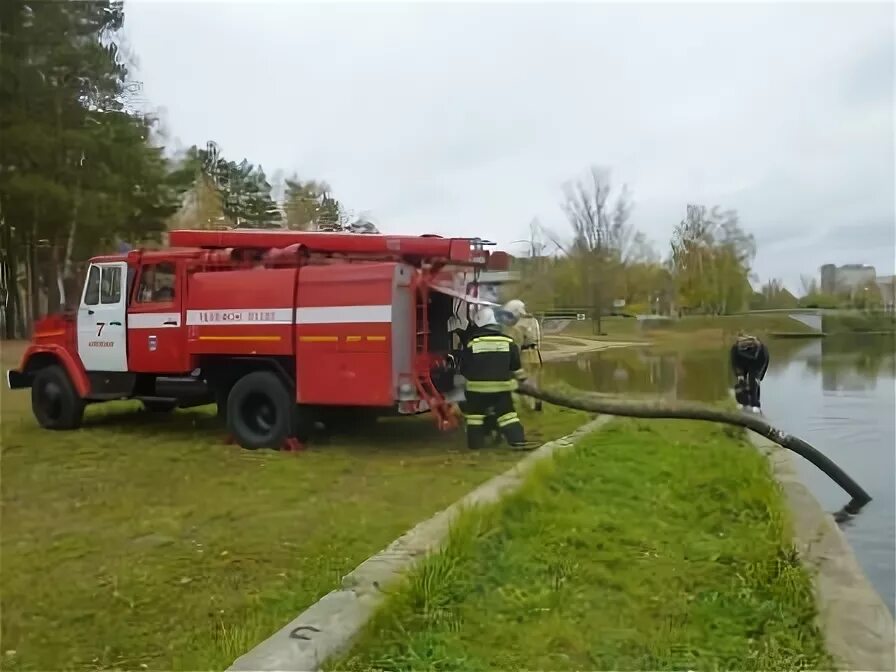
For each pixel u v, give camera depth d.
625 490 6.73
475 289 9.70
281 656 3.64
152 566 5.17
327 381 8.83
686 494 6.66
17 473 8.14
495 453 8.95
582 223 47.66
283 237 9.56
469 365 9.06
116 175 29.95
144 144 32.41
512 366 9.17
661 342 41.00
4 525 6.19
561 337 44.69
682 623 4.09
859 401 14.51
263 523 6.15
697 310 53.72
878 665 3.64
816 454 7.86
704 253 52.50
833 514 6.88
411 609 4.15
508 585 4.56
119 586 4.79
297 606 4.39
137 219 31.61
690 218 53.22
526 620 4.11
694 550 5.20
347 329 8.72
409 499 6.88
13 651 3.92
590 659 3.71
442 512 6.25
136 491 7.32
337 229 10.20
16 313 35.84
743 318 52.44
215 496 7.09
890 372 21.12
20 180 27.61
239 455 9.05
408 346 8.72
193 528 6.06
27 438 10.43
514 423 9.16
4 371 20.84
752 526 5.81
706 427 10.45
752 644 3.88
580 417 11.63
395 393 8.55
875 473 8.36
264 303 9.20
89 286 10.77
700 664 3.66
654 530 5.61
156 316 10.09
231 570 5.07
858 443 10.09
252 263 9.77
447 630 3.97
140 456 9.06
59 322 11.12
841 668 3.62
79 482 7.72
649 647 3.81
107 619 4.30
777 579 4.61
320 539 5.68
